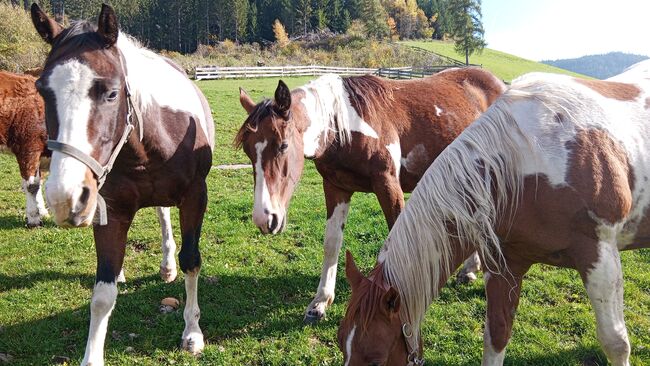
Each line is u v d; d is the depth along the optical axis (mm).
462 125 5020
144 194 3830
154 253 6312
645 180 3133
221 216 7637
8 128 6887
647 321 4465
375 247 6336
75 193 2652
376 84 4734
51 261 5984
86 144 2727
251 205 8109
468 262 5309
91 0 46750
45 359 3939
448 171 2984
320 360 3980
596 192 2893
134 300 4984
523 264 3258
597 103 3150
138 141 3482
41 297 5062
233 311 4773
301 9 78625
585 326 4387
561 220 2920
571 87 3219
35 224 7250
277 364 3936
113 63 2896
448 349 4109
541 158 2939
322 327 4484
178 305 4906
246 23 73938
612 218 2932
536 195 2939
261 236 6820
